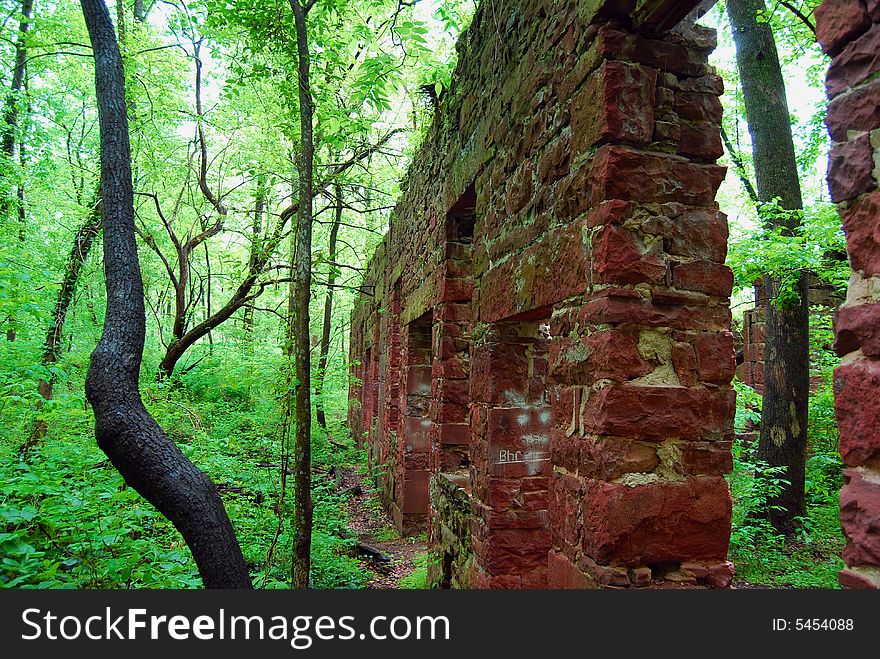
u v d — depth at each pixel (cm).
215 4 471
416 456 763
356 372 1656
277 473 621
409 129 763
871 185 129
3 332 585
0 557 315
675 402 226
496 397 373
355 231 1275
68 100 1024
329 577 496
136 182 907
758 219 667
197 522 260
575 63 263
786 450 622
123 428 252
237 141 955
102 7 297
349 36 517
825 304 832
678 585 218
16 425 481
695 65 246
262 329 1259
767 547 552
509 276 338
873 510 125
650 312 227
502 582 363
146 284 1195
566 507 253
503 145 359
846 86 136
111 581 331
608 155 230
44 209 996
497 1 379
